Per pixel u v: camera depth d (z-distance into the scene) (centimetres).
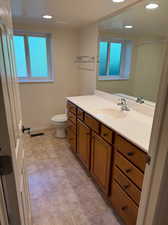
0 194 57
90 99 257
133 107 199
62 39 320
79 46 337
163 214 80
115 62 224
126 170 128
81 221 149
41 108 345
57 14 227
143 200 86
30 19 254
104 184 167
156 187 75
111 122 154
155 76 163
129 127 142
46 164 234
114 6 191
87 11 211
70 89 360
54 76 335
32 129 348
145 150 104
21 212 75
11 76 86
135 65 190
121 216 143
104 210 160
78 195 178
